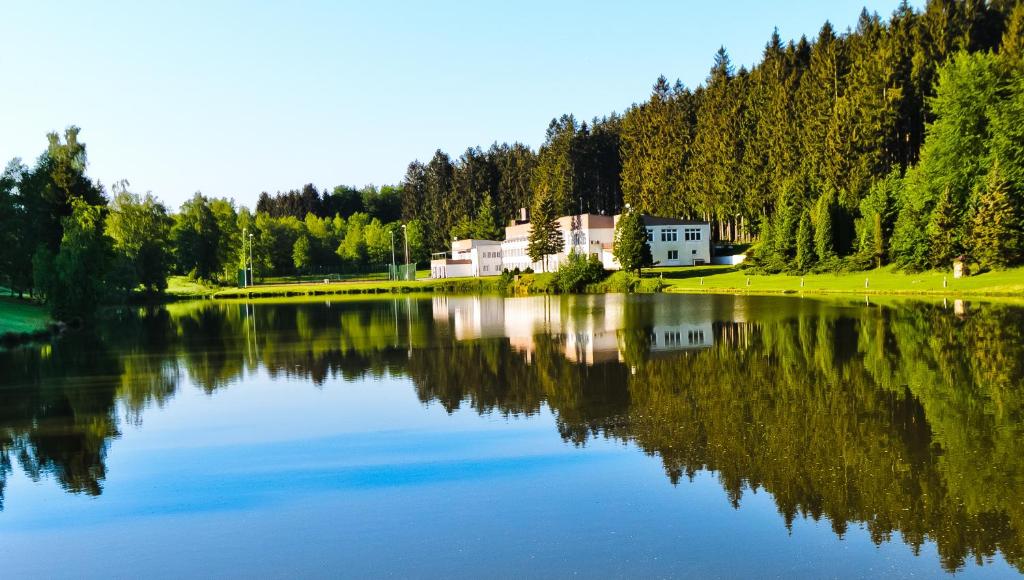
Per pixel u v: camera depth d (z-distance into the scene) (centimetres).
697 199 11300
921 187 6362
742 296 6272
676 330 3731
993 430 1620
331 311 6612
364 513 1295
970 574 991
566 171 14788
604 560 1066
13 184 6581
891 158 8806
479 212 16212
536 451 1625
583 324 4284
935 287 5516
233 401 2361
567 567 1048
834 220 7788
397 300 8344
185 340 4344
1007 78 6316
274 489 1452
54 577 1095
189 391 2567
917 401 1909
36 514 1361
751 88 10919
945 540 1093
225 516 1316
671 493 1322
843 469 1408
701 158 11150
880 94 8494
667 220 10156
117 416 2184
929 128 6600
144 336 4691
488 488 1395
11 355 3781
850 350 2772
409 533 1196
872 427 1686
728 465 1462
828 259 7475
